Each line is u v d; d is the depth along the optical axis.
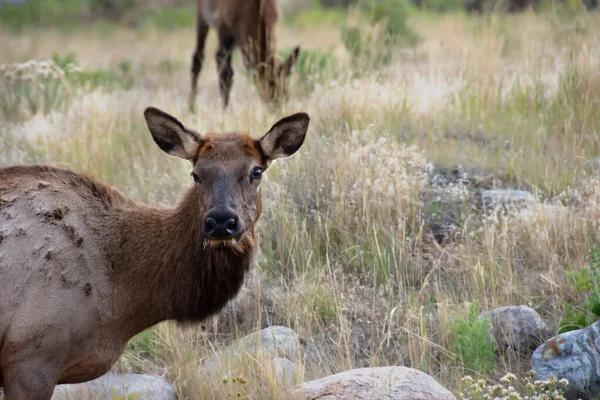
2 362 7.38
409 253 11.21
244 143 8.16
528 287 10.61
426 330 10.07
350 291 10.89
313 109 15.48
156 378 9.24
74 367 7.79
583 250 10.86
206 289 8.11
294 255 11.44
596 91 14.75
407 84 15.99
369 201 11.80
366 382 8.19
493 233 11.14
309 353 9.85
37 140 15.09
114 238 8.05
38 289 7.43
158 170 13.66
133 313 8.09
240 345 9.48
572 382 8.60
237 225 7.63
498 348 9.67
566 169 12.66
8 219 7.55
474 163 13.38
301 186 12.62
